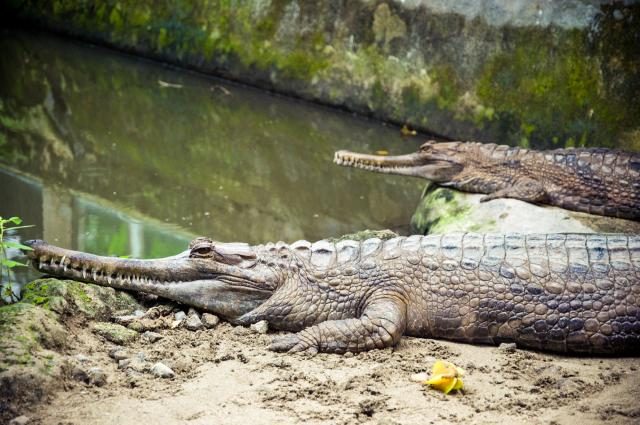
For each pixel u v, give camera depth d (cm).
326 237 1822
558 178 1780
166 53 2783
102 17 2891
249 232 1817
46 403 1030
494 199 1788
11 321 1127
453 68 2294
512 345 1238
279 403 1047
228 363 1159
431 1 2302
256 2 2600
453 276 1265
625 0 2038
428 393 1083
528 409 1049
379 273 1279
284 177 2114
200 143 2298
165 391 1073
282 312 1278
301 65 2545
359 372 1144
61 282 1267
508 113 2214
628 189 1733
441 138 2336
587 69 2094
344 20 2461
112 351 1173
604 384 1121
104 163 2147
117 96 2584
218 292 1286
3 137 2264
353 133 2370
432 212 1833
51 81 2667
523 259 1267
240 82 2667
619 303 1225
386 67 2405
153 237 1755
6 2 3059
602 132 2078
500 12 2203
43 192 1944
